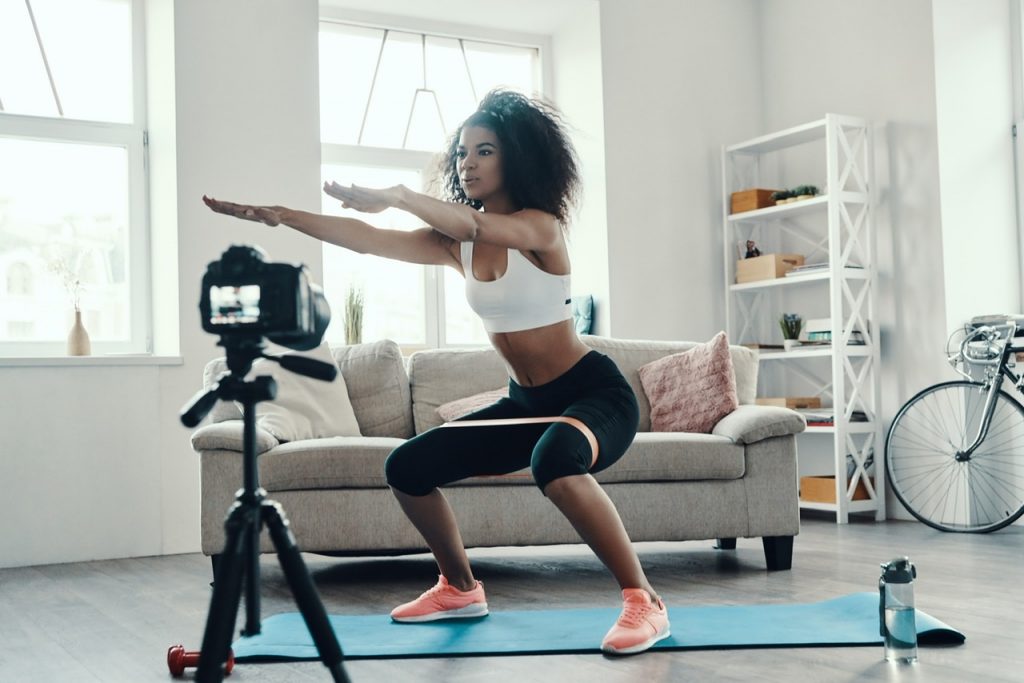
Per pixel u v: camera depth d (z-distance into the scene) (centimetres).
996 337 480
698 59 606
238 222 480
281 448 358
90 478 442
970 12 529
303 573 138
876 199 547
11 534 425
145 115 498
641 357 434
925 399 521
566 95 599
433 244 247
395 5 559
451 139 268
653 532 363
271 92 489
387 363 419
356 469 354
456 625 266
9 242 474
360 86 563
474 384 422
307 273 139
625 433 244
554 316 244
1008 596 301
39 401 433
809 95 594
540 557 411
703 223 602
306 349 146
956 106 523
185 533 461
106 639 270
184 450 462
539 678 213
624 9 584
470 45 594
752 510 365
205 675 129
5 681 226
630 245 578
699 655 230
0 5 479
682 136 598
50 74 486
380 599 317
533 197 241
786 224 600
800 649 233
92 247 488
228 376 138
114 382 448
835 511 557
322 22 555
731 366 403
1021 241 530
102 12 496
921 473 522
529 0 562
